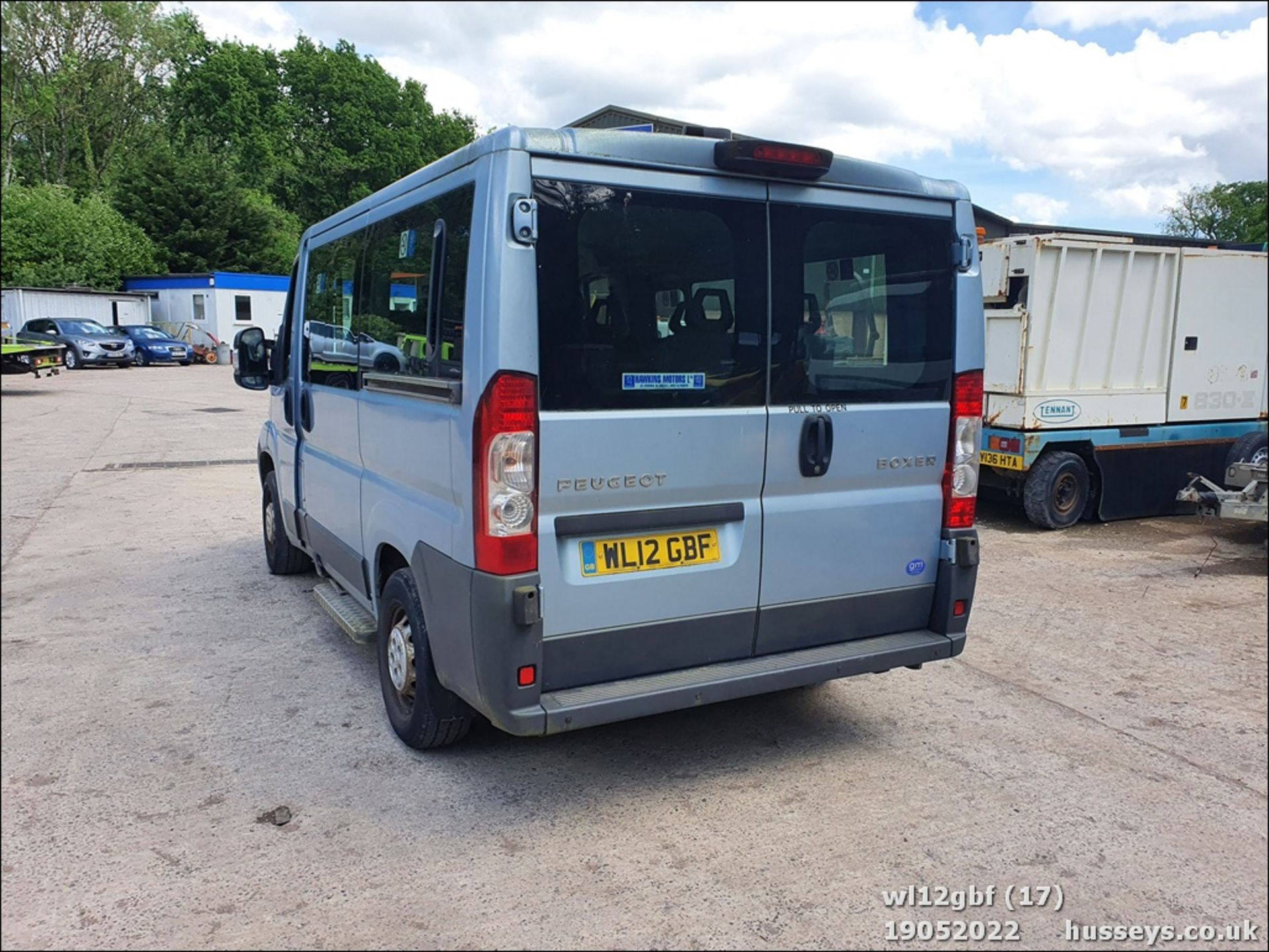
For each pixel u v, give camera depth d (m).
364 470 4.38
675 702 3.32
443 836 3.34
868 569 3.83
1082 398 8.84
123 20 49.12
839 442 3.66
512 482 3.02
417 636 3.75
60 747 4.02
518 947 2.74
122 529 8.27
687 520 3.38
